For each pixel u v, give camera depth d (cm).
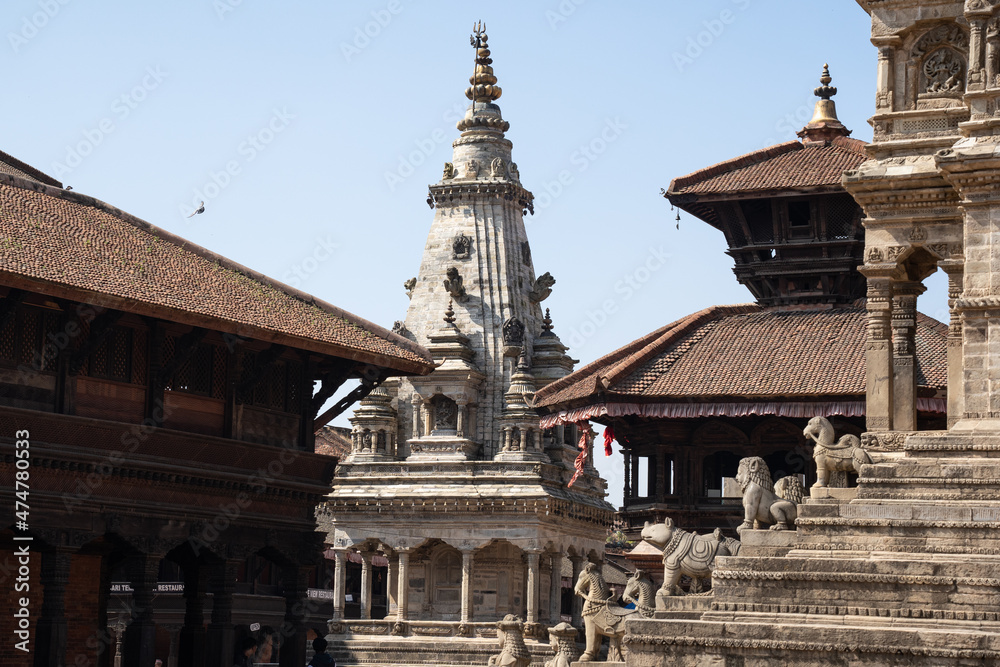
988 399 4122
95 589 5544
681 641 3759
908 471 4047
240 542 5391
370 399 10856
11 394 4644
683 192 6906
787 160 6981
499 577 10488
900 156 4481
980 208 4172
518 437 10588
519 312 11244
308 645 10394
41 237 4938
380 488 10588
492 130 11662
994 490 3928
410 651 10150
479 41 11881
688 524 6625
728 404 6112
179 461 5088
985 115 4194
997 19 4206
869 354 4478
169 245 5672
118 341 5044
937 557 3741
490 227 11356
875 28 4544
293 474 5628
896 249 4450
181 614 9856
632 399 6225
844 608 3738
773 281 6894
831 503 4059
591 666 4850
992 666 3391
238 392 5506
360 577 11881
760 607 3831
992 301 4106
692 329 6775
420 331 11275
